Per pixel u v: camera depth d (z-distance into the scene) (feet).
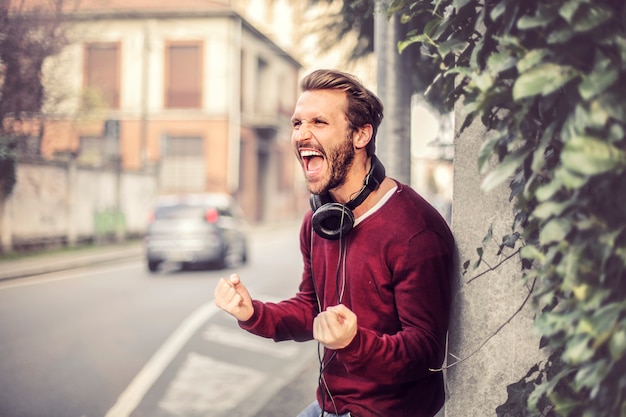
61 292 34.42
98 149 92.07
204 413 15.66
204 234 44.47
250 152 112.16
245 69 107.14
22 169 51.34
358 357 4.92
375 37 13.37
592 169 3.31
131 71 99.71
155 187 80.43
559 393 4.28
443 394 6.10
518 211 5.22
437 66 10.87
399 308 5.44
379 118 6.05
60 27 30.68
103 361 20.45
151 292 34.91
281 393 16.16
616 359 3.49
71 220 59.88
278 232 99.76
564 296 4.33
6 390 17.25
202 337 24.12
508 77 4.20
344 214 5.62
